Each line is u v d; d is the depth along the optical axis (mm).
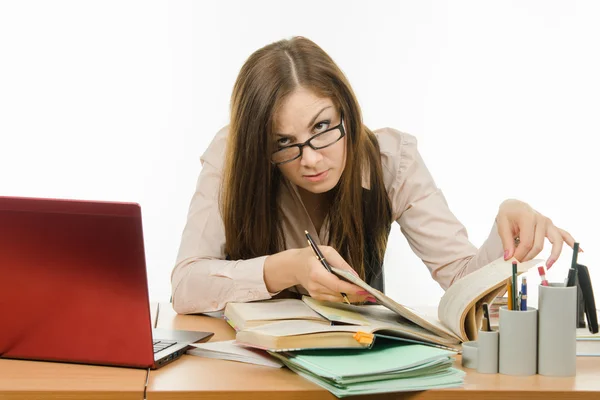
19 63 3447
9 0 3436
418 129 3596
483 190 3631
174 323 1558
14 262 1149
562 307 1118
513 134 3619
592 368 1171
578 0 3584
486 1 3574
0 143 3449
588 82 3602
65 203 1111
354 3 3527
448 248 1820
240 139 1595
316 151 1521
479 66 3592
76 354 1177
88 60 3479
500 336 1139
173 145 3523
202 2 3498
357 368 1029
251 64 1587
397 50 3564
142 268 1110
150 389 1040
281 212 1816
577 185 3633
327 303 1408
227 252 1771
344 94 1572
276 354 1161
